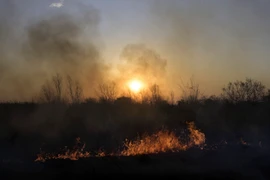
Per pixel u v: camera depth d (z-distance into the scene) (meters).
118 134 23.44
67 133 24.98
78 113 29.12
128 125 26.56
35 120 28.11
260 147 17.12
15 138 23.30
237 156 15.60
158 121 28.06
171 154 15.12
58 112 29.59
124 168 13.70
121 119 28.50
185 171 14.02
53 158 14.59
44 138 23.25
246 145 17.36
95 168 13.49
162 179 13.49
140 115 29.38
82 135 24.06
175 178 13.61
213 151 15.83
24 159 15.16
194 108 32.34
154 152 15.95
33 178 12.74
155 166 13.98
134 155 14.70
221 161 14.95
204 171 14.17
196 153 15.47
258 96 35.94
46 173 13.02
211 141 20.06
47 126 26.97
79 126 26.94
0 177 12.63
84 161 13.87
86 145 20.28
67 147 19.80
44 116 28.95
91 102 31.88
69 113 29.20
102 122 27.69
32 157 16.16
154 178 13.47
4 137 23.62
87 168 13.44
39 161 13.92
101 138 22.56
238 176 14.16
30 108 30.34
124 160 14.16
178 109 31.72
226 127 27.09
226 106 33.06
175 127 24.20
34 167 13.29
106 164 13.77
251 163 14.99
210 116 30.73
